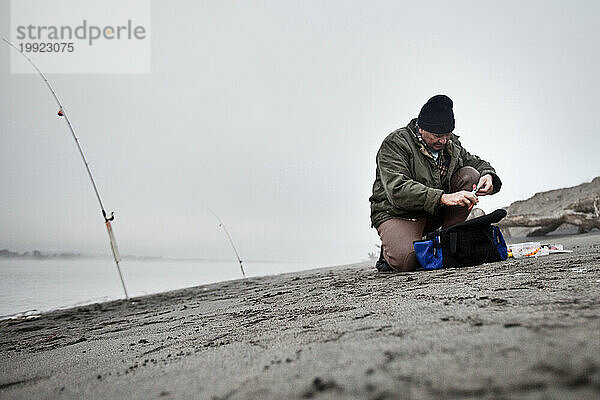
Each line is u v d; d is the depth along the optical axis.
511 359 0.71
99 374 1.15
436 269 3.30
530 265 2.60
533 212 8.97
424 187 3.38
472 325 1.01
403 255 3.58
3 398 1.06
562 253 3.43
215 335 1.57
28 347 2.18
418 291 1.99
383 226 3.84
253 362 0.98
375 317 1.38
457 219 3.91
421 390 0.64
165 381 0.95
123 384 0.99
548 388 0.58
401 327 1.12
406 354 0.83
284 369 0.87
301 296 2.78
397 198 3.47
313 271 7.05
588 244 4.34
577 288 1.42
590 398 0.53
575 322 0.90
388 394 0.64
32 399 1.00
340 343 1.03
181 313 2.91
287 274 6.82
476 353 0.77
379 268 4.27
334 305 1.96
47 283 7.53
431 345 0.87
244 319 1.98
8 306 5.02
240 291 4.33
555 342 0.77
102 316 3.49
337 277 4.34
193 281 7.46
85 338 2.21
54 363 1.49
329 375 0.78
